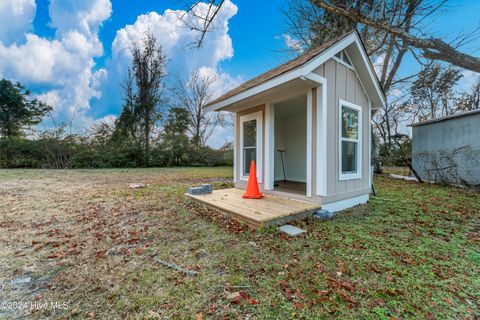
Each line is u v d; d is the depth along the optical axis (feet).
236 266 7.18
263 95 14.51
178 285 6.19
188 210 13.87
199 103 66.18
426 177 28.35
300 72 11.35
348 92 14.96
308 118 13.62
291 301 5.52
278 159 23.15
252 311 5.19
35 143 40.73
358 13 17.62
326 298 5.61
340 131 14.12
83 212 13.35
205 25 14.52
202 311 5.20
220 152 57.88
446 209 14.42
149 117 53.93
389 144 47.88
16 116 49.16
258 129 17.30
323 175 12.91
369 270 6.92
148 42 53.83
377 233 10.12
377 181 28.07
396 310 5.21
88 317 5.01
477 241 9.27
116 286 6.14
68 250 8.34
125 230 10.45
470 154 23.75
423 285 6.17
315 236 9.71
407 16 23.82
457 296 5.73
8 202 15.62
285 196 15.08
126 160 47.34
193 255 7.97
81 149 43.62
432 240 9.36
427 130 28.71
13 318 4.96
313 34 33.91
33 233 9.98
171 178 30.30
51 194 18.49
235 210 11.97
